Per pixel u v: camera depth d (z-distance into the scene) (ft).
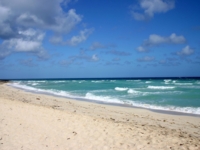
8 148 19.60
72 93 91.97
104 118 37.32
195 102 60.18
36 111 35.68
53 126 27.20
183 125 34.71
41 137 22.99
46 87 138.92
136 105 56.70
